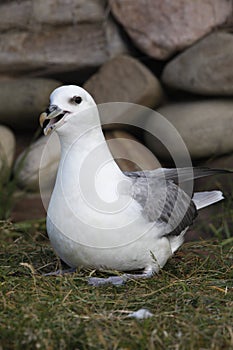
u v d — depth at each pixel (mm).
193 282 7484
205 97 11133
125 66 11102
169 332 6020
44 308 6465
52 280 7316
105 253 7320
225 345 5797
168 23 11023
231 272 7906
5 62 11695
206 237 10180
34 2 11492
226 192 10594
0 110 11750
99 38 11430
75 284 7281
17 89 11602
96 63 11484
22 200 11125
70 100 7305
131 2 11125
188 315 6375
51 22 11500
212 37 10766
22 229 10109
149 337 5832
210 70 10766
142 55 11453
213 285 7383
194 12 10969
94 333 5910
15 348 5734
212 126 10750
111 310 6473
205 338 5863
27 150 11008
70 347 5758
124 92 11094
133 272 7844
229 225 10273
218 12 10969
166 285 7277
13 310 6480
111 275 7625
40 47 11578
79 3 11367
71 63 11516
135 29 11156
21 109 11625
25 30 11609
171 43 11023
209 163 10969
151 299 6840
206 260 8227
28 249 9023
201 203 9055
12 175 11562
